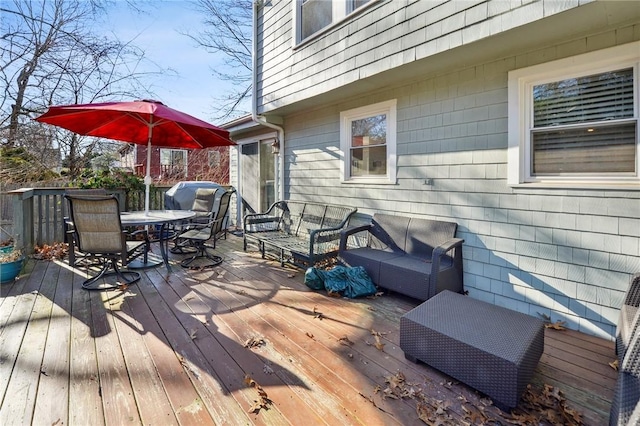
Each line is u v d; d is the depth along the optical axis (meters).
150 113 3.75
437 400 1.93
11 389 1.98
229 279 4.16
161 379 2.10
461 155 3.56
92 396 1.93
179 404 1.87
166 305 3.30
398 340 2.65
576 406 1.89
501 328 2.14
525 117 3.11
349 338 2.67
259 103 5.82
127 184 6.85
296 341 2.61
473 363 1.95
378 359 2.37
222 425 1.72
